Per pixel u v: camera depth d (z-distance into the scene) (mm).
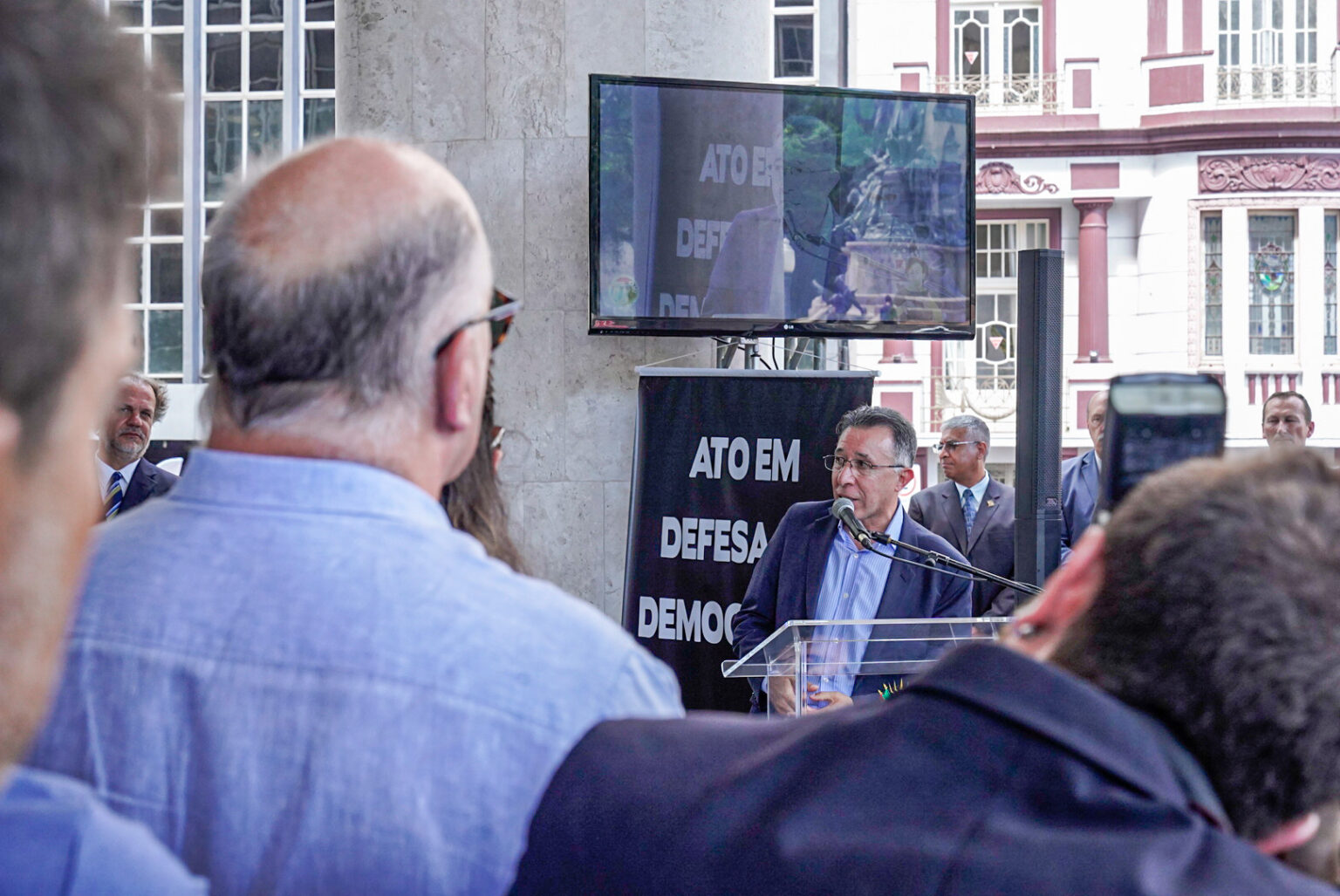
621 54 4207
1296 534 557
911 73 13141
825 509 3250
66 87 344
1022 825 535
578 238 4215
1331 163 12727
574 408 4203
